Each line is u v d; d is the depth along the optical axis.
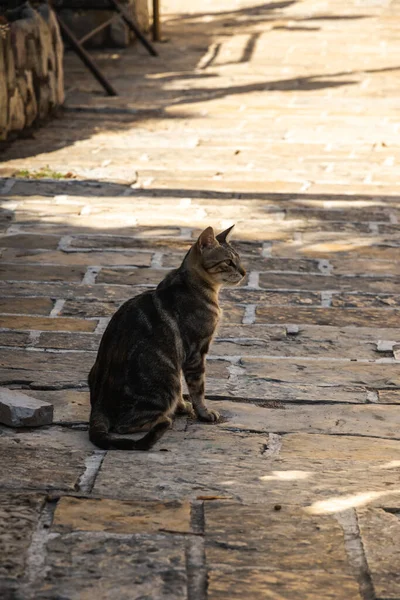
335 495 5.70
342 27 26.33
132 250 10.55
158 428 6.38
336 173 13.77
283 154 14.74
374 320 8.85
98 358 6.70
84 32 23.72
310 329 8.62
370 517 5.39
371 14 28.28
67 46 23.42
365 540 5.12
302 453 6.36
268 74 20.83
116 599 4.51
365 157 14.59
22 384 7.43
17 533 5.07
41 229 11.20
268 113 17.41
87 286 9.50
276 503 5.57
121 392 6.53
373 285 9.72
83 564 4.79
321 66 21.58
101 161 14.23
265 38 24.94
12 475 5.84
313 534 5.17
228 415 6.98
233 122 16.75
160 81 20.20
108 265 10.09
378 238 11.13
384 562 4.90
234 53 23.14
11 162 14.07
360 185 13.22
